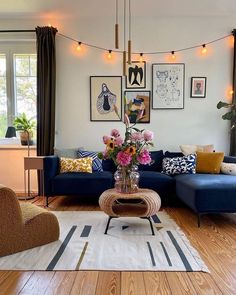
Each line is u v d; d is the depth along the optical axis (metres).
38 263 2.14
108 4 3.94
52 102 4.38
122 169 2.88
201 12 4.26
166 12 4.25
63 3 3.89
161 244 2.49
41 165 3.82
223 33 4.47
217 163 3.90
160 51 4.49
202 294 1.75
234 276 1.96
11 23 4.45
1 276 1.97
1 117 4.69
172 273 2.00
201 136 4.59
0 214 2.22
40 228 2.45
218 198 2.95
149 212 2.69
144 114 4.55
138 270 2.04
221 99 4.54
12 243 2.29
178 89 4.53
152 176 3.74
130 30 4.46
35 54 4.59
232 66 4.50
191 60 4.50
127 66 4.51
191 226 3.01
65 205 3.86
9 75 4.62
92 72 4.53
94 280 1.91
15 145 4.57
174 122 4.57
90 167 3.94
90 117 4.57
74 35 4.49
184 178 3.48
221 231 2.86
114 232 2.78
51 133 4.39
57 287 1.83
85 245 2.46
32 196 4.34
